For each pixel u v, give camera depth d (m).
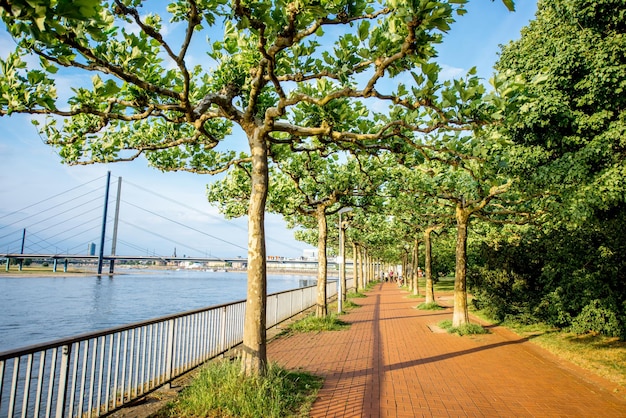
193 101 7.84
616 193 6.30
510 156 7.61
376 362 8.52
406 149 8.37
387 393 6.41
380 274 66.38
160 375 6.05
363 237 29.89
